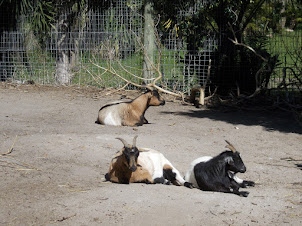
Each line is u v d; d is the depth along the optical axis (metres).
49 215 5.59
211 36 15.93
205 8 15.94
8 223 5.37
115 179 6.91
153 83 15.03
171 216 5.57
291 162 8.41
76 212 5.68
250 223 5.44
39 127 10.71
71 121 11.58
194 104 14.77
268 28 17.64
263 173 7.70
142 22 16.86
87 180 7.06
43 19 17.47
